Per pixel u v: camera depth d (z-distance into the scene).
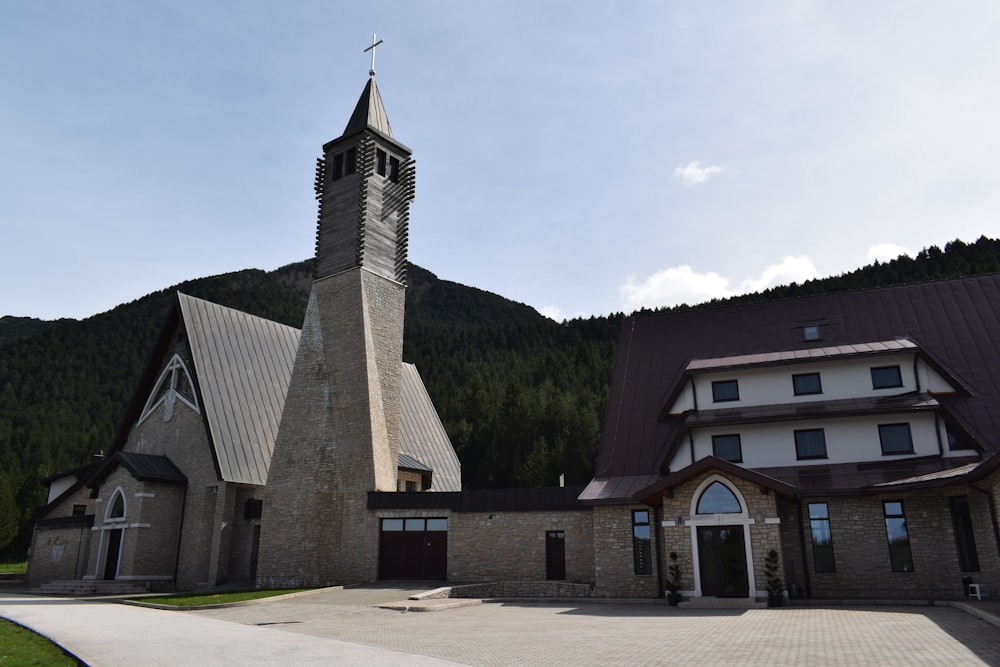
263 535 38.22
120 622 21.23
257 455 43.09
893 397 29.94
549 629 18.44
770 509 25.73
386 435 38.88
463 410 109.94
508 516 33.75
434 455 50.56
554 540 32.91
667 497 27.14
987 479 23.45
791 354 31.98
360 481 36.62
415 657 13.68
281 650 14.80
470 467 95.94
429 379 135.00
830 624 18.19
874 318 34.44
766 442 30.55
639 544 29.28
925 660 12.29
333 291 41.19
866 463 28.78
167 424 45.44
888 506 26.91
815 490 26.88
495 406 109.56
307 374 40.31
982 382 29.86
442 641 16.22
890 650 13.53
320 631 18.64
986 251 138.62
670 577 26.30
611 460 32.66
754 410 31.50
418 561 35.12
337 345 39.94
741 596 25.58
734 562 25.98
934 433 28.47
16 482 90.56
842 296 36.44
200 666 12.88
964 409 28.89
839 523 27.27
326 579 36.09
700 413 32.16
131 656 14.19
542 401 104.00
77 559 44.41
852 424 29.56
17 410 144.88
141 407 47.91
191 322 45.06
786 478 28.59
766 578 25.20
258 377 46.84
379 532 35.84
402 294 42.69
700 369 32.59
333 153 44.41
